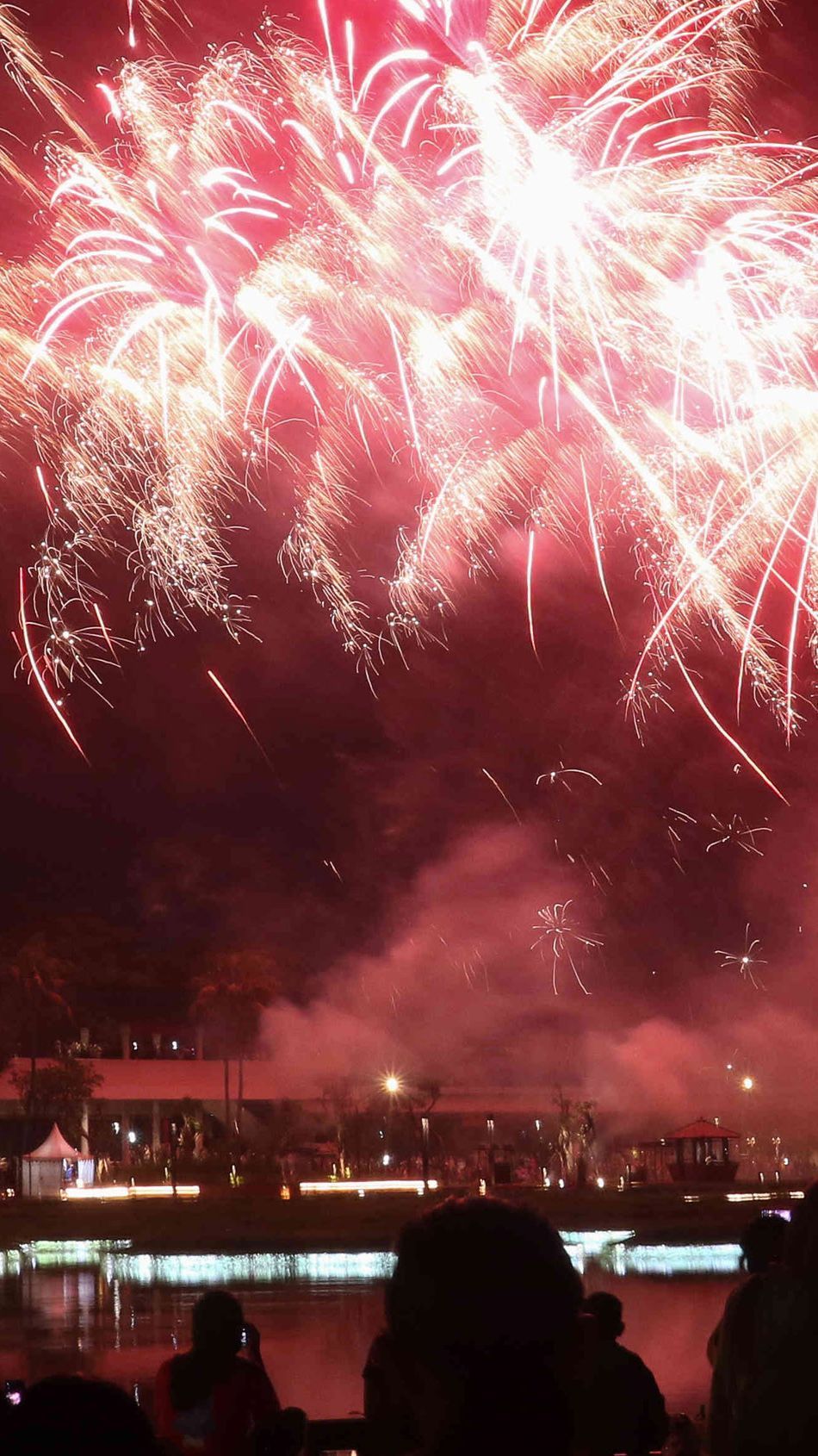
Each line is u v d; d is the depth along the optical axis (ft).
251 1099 326.03
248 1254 155.22
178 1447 23.29
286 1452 23.99
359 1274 129.49
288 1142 291.79
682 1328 85.05
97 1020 368.68
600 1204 194.29
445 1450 8.45
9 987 295.28
